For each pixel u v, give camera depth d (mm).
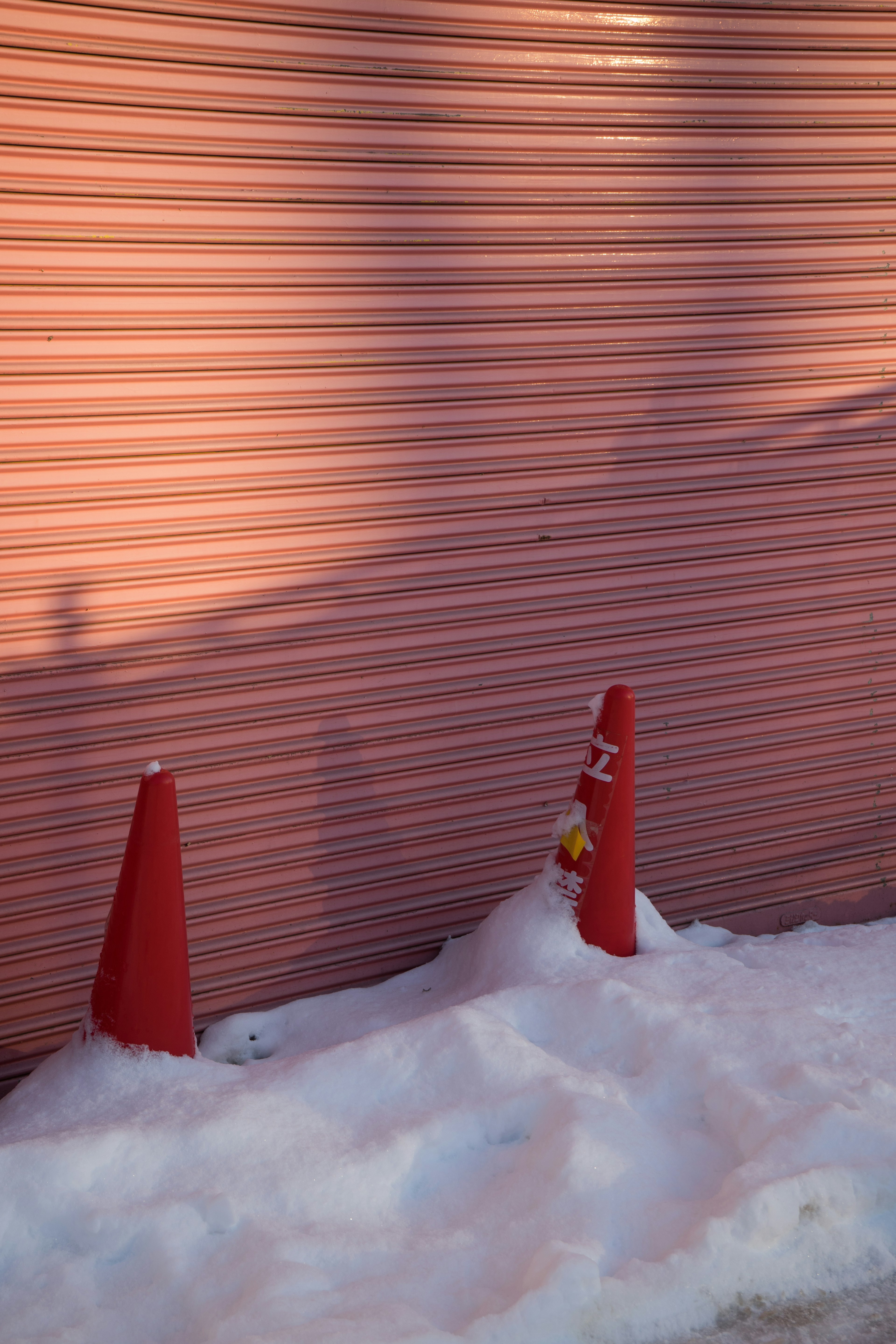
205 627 3205
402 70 3113
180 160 2912
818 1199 2250
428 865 3646
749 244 3697
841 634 4133
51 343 2879
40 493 2941
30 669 3008
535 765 3746
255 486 3191
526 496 3561
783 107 3627
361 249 3182
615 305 3557
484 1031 2811
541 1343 1957
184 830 3281
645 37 3389
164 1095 2652
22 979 3125
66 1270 2162
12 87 2707
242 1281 2084
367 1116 2627
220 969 3404
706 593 3895
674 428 3729
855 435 4004
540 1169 2383
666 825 3992
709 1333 2066
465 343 3373
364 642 3426
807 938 3889
